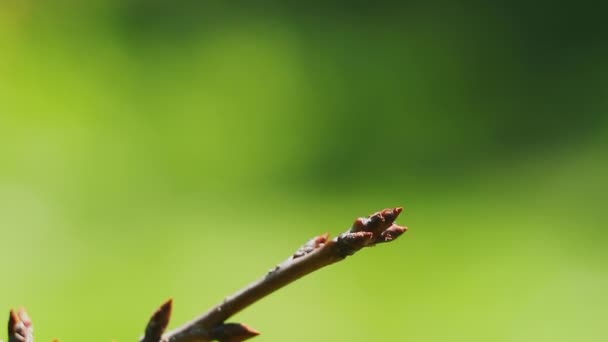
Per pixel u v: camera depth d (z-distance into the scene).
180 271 1.98
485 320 1.88
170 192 2.26
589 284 1.98
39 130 2.34
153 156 2.36
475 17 3.00
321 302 1.91
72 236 2.05
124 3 2.85
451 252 2.10
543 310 1.91
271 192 2.30
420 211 2.26
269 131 2.53
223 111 2.56
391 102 2.67
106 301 1.87
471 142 2.53
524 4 3.03
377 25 2.96
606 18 2.95
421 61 2.82
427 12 3.03
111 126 2.44
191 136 2.46
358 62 2.80
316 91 2.69
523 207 2.25
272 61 2.77
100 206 2.18
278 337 1.81
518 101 2.67
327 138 2.53
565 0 3.01
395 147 2.51
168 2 2.91
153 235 2.10
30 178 2.20
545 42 2.90
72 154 2.30
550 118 2.60
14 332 0.60
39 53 2.57
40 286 1.89
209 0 2.96
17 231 2.04
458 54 2.86
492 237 2.16
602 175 2.36
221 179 2.34
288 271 0.58
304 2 3.04
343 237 0.57
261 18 2.94
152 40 2.76
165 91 2.60
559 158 2.42
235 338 0.59
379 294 1.96
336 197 2.30
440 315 1.90
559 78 2.74
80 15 2.78
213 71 2.70
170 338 0.59
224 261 2.03
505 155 2.47
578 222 2.19
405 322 1.88
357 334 1.84
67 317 1.81
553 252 2.09
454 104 2.67
